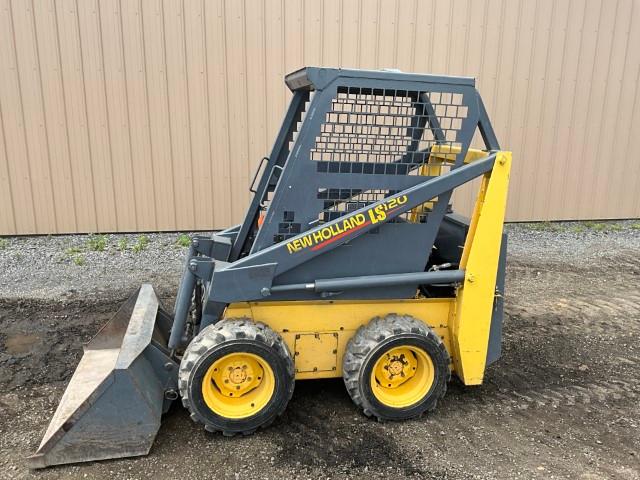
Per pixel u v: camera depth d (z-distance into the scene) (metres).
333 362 3.27
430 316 3.33
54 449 2.75
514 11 7.78
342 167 3.06
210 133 7.26
